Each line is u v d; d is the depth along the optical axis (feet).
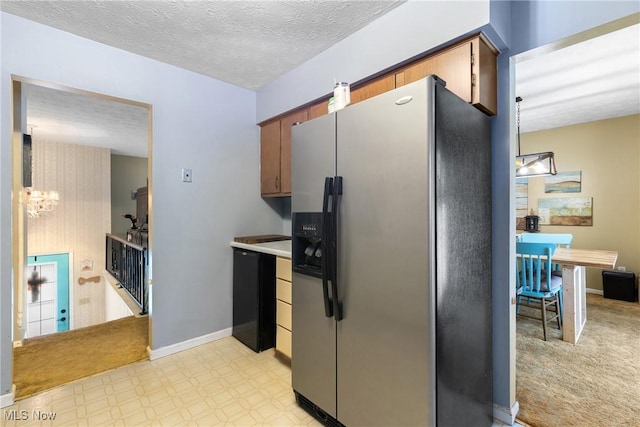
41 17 6.17
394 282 4.34
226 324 9.51
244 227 9.99
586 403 6.22
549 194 16.01
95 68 7.06
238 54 7.75
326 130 5.42
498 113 5.60
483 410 5.25
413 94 4.10
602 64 9.00
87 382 6.88
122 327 9.97
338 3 5.82
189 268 8.67
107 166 17.95
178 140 8.41
